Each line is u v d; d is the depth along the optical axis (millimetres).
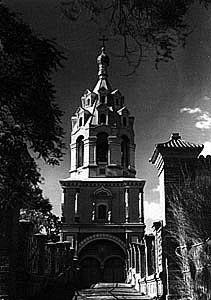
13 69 8109
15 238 15852
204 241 17094
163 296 18062
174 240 18391
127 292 28891
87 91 57938
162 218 19812
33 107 8305
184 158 19859
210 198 17938
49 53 8383
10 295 15281
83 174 54000
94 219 51406
